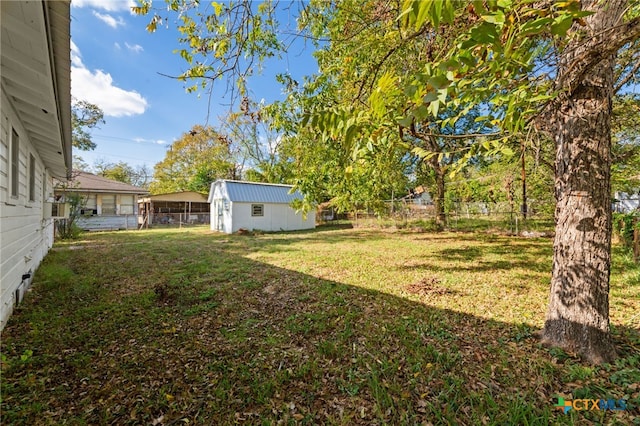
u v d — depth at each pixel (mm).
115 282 5320
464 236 12328
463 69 1061
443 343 3074
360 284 5305
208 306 4176
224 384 2402
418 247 9609
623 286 4793
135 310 3980
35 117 3830
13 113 3404
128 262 7125
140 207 24672
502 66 1191
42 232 6691
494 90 1347
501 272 6082
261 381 2449
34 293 4520
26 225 4426
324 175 3916
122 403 2178
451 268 6527
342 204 5426
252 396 2271
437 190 14344
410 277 5793
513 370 2551
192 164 27438
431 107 1019
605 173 2598
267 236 13281
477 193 18266
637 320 3475
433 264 6969
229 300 4453
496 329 3395
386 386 2373
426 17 761
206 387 2375
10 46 2186
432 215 15945
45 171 7184
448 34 1956
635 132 7074
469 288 5016
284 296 4660
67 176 8539
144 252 8656
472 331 3359
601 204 2617
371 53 3135
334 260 7504
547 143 5926
